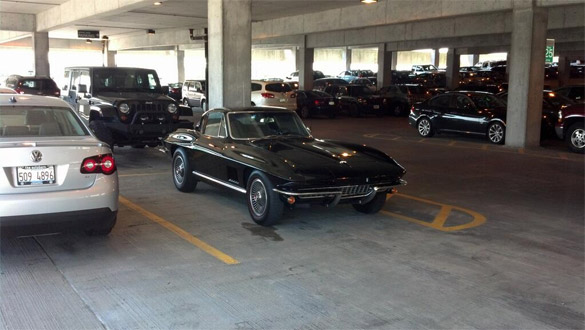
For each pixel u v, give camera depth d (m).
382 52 37.34
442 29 27.73
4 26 25.70
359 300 4.42
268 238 6.12
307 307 4.26
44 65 26.91
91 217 5.12
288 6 20.36
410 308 4.28
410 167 11.44
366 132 19.03
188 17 24.78
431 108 17.30
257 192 6.62
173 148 8.75
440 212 7.52
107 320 3.98
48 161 4.93
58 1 21.52
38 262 5.18
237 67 12.57
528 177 10.35
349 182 6.36
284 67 69.88
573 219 7.23
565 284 4.86
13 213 4.70
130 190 8.59
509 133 15.12
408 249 5.80
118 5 17.39
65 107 6.04
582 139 13.70
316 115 26.28
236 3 12.38
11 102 5.81
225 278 4.86
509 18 24.64
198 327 3.89
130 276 4.86
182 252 5.56
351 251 5.71
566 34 28.16
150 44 38.56
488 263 5.39
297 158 6.50
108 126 10.95
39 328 3.84
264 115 7.89
